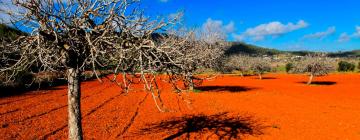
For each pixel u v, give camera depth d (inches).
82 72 437.7
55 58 390.0
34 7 340.2
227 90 1828.2
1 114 981.8
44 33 353.7
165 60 409.4
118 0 369.1
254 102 1306.6
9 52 359.6
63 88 1847.9
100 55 390.6
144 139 696.4
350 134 767.1
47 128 785.6
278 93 1680.6
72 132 436.1
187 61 424.8
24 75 1620.3
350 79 3024.1
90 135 725.3
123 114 1004.6
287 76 3599.9
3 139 673.0
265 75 3843.5
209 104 1230.9
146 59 406.0
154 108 1132.5
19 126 806.5
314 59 2319.1
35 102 1263.5
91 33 387.9
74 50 367.6
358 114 1033.5
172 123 869.8
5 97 1414.9
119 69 397.4
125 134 740.7
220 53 1439.5
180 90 432.5
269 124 873.5
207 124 860.6
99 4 375.2
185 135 738.2
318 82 2635.3
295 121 919.0
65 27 364.8
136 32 388.8
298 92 1759.4
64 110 1065.5
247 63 3262.8
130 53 394.3
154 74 415.2
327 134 767.1
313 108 1160.8
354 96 1576.0
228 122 892.6
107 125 834.8
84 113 1021.2
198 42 1337.4
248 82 2576.3
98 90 1811.0
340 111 1096.8
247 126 842.2
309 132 785.6
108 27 381.4
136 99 1386.6
